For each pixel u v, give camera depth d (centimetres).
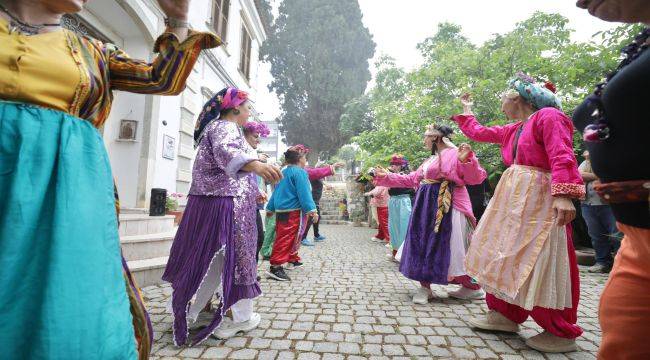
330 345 245
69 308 85
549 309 235
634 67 89
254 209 267
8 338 82
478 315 316
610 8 97
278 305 338
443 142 377
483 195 599
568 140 220
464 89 634
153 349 233
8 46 92
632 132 92
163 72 122
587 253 564
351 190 1507
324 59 2494
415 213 375
